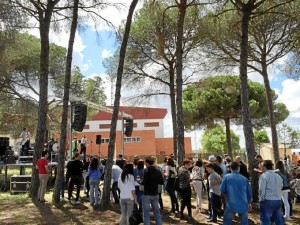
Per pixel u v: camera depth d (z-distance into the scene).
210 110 22.39
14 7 7.29
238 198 5.61
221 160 8.50
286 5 10.97
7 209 9.26
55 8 11.73
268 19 12.42
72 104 15.18
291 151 32.06
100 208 9.12
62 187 10.36
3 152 17.50
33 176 11.24
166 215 8.48
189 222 7.81
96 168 9.58
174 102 15.15
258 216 8.01
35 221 7.86
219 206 7.74
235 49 12.84
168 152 38.72
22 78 19.97
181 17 10.76
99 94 23.64
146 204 6.55
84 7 11.13
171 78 15.23
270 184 5.85
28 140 17.39
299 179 10.39
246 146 9.62
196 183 8.85
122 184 6.55
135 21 14.86
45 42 11.59
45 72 11.62
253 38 13.44
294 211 9.31
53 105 22.08
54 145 16.69
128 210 6.49
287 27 12.43
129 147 37.84
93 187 9.53
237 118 23.81
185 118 22.31
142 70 15.42
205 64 14.24
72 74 22.48
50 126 22.16
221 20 10.82
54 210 9.04
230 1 9.86
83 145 17.08
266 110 23.94
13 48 9.64
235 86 21.80
